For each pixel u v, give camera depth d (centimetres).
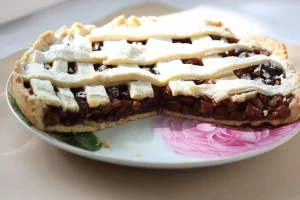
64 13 77
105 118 55
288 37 76
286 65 60
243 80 58
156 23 66
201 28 65
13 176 49
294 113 56
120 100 56
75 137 53
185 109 58
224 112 57
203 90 56
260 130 56
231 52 63
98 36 61
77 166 51
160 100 58
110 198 48
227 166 52
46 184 49
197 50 61
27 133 54
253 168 52
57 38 62
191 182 50
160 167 48
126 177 50
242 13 83
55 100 52
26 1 75
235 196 49
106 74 56
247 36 69
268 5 87
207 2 86
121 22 66
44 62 58
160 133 55
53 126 53
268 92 57
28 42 69
